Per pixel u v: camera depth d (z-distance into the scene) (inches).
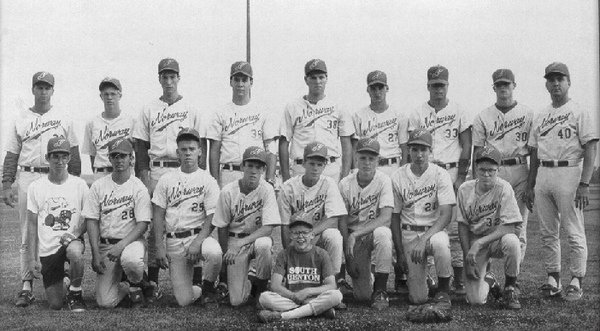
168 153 309.7
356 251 281.6
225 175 313.4
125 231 282.8
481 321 243.1
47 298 278.1
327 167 323.3
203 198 285.4
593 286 315.3
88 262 392.5
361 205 288.5
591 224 479.2
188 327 236.5
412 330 229.6
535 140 301.6
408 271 279.4
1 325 242.7
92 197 281.7
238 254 271.6
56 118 310.5
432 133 319.6
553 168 291.6
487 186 278.1
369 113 332.5
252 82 320.5
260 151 276.4
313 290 252.5
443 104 320.8
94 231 279.7
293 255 260.4
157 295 299.3
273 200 279.9
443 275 270.7
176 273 282.0
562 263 385.7
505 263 270.7
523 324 237.9
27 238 294.7
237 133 312.0
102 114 318.3
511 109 308.7
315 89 323.0
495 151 277.9
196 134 285.1
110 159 282.7
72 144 316.8
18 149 311.0
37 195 282.0
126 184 283.9
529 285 317.4
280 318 244.1
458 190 289.0
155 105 313.9
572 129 288.4
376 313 260.2
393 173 296.7
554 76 291.7
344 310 266.5
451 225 310.5
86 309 273.4
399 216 290.8
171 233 283.1
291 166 331.0
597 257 389.1
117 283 280.8
